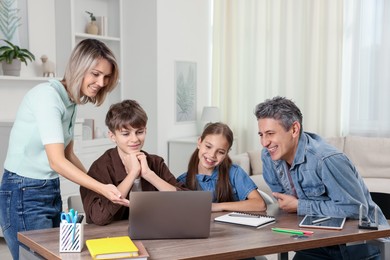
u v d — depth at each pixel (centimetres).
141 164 234
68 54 564
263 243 194
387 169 552
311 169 236
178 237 202
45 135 217
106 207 221
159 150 626
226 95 683
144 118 239
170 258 176
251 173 581
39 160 231
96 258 170
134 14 626
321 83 624
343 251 236
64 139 241
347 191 231
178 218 200
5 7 516
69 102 233
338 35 612
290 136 232
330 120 618
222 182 266
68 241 181
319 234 206
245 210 251
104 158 245
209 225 202
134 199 198
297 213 240
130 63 633
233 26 672
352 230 212
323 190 238
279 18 646
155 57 614
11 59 496
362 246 241
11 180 233
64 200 513
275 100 233
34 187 233
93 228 217
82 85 226
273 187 263
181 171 630
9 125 463
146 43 620
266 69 660
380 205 259
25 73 537
